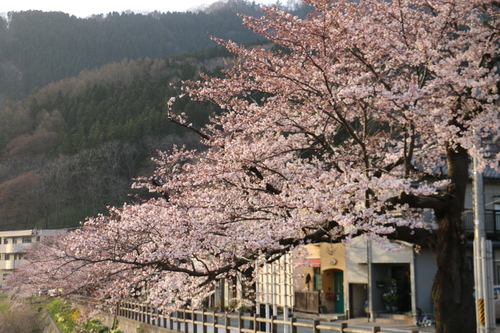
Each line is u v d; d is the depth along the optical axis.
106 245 10.16
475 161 9.87
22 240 64.62
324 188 9.61
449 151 10.83
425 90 8.91
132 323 24.45
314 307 24.61
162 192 11.66
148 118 70.56
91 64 131.12
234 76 11.20
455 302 10.23
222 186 11.64
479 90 10.39
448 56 11.33
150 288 13.38
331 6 10.28
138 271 10.42
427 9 11.44
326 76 10.22
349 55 11.83
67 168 68.50
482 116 9.59
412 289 19.89
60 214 65.44
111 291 10.82
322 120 12.25
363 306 23.27
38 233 61.09
